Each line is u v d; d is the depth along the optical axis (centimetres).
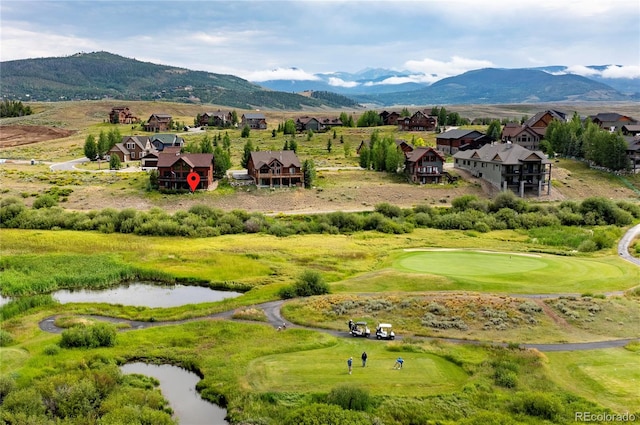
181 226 10975
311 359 5166
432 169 14888
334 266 8769
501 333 5875
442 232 11531
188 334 5934
